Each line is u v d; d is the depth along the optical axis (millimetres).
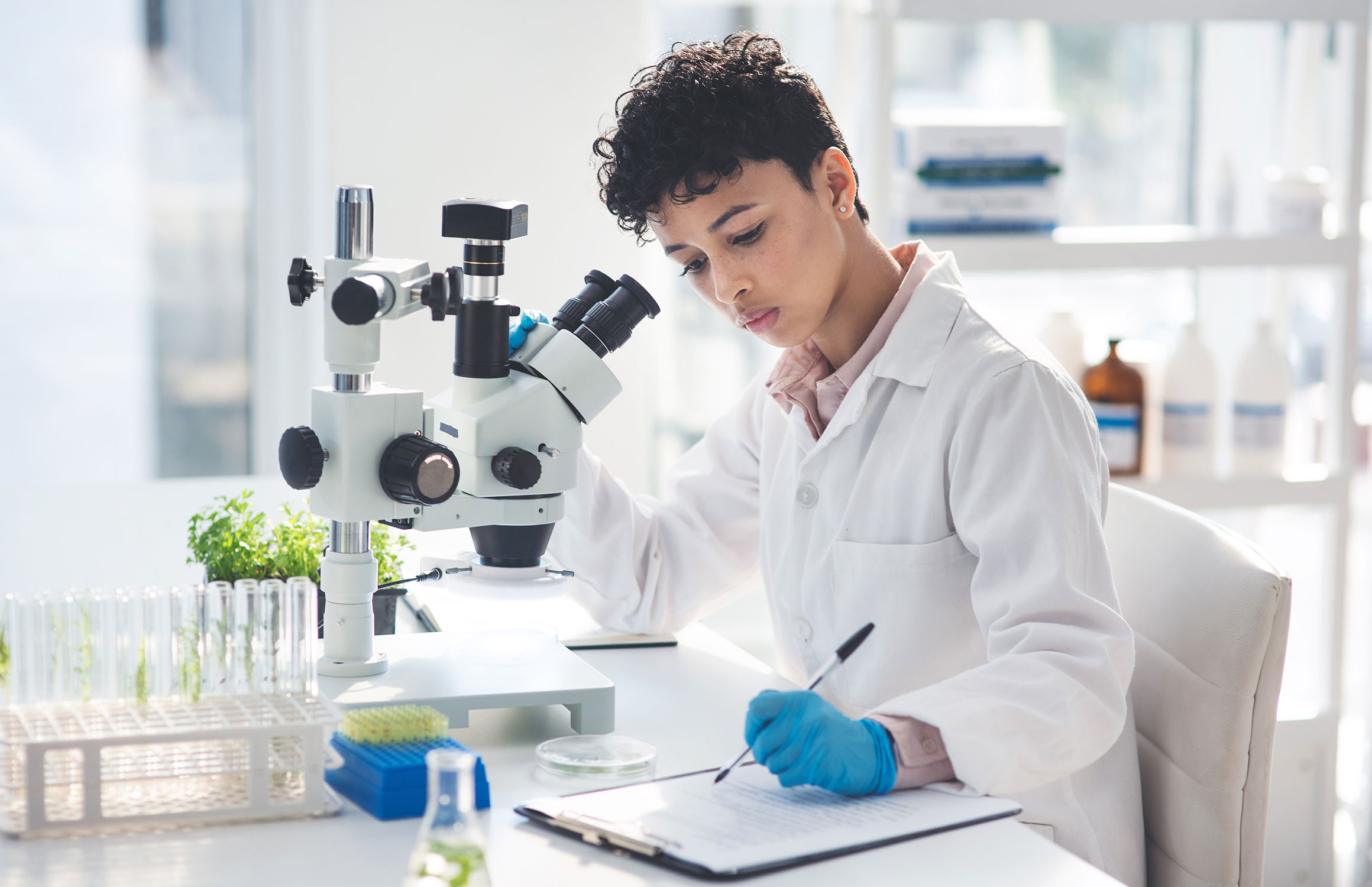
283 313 2725
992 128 2389
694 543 1741
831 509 1497
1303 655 3082
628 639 1653
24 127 2617
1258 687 1393
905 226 2402
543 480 1265
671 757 1238
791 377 1547
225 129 2697
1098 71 2953
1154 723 1481
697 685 1479
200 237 2723
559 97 2449
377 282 1151
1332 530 2561
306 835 1019
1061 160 2428
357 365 1236
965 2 2311
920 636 1417
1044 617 1225
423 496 1194
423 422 1271
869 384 1455
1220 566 1422
